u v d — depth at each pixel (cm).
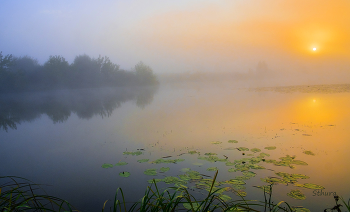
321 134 638
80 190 385
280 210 287
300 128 714
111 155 566
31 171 485
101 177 434
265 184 363
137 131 805
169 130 791
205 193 340
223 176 399
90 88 3647
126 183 401
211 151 544
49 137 790
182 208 298
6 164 534
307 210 285
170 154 542
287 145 559
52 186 405
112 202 340
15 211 218
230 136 670
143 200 216
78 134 813
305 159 464
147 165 480
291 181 368
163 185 380
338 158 461
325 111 966
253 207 294
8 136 830
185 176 405
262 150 531
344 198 312
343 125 720
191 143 621
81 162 527
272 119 870
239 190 345
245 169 422
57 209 318
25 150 646
